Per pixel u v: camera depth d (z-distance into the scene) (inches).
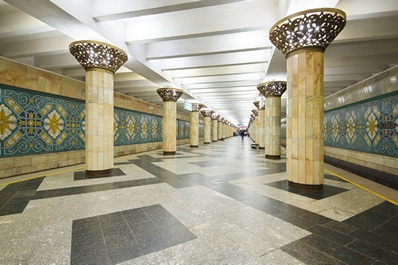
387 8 177.3
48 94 323.6
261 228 122.3
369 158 330.6
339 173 295.1
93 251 97.8
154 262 90.0
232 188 207.3
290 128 210.8
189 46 288.5
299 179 203.2
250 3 210.1
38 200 170.1
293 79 205.0
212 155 498.0
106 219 133.7
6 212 144.6
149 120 649.6
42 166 310.2
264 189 204.1
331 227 124.1
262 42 264.4
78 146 379.2
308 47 193.8
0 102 261.6
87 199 173.0
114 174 273.1
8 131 269.9
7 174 265.4
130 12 190.4
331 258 93.6
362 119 353.1
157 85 470.0
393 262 90.7
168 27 240.4
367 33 211.3
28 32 212.4
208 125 960.9
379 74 307.1
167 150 507.2
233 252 98.0
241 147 756.0
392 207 157.1
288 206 158.1
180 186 214.4
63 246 102.0
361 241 108.4
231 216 139.4
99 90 260.5
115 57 249.9
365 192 195.3
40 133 311.4
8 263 88.4
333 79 357.4
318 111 197.3
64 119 351.3
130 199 173.3
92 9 199.6
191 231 118.2
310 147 198.4
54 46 250.4
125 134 527.5
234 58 329.1
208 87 534.9
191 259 92.4
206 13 229.5
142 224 126.6
